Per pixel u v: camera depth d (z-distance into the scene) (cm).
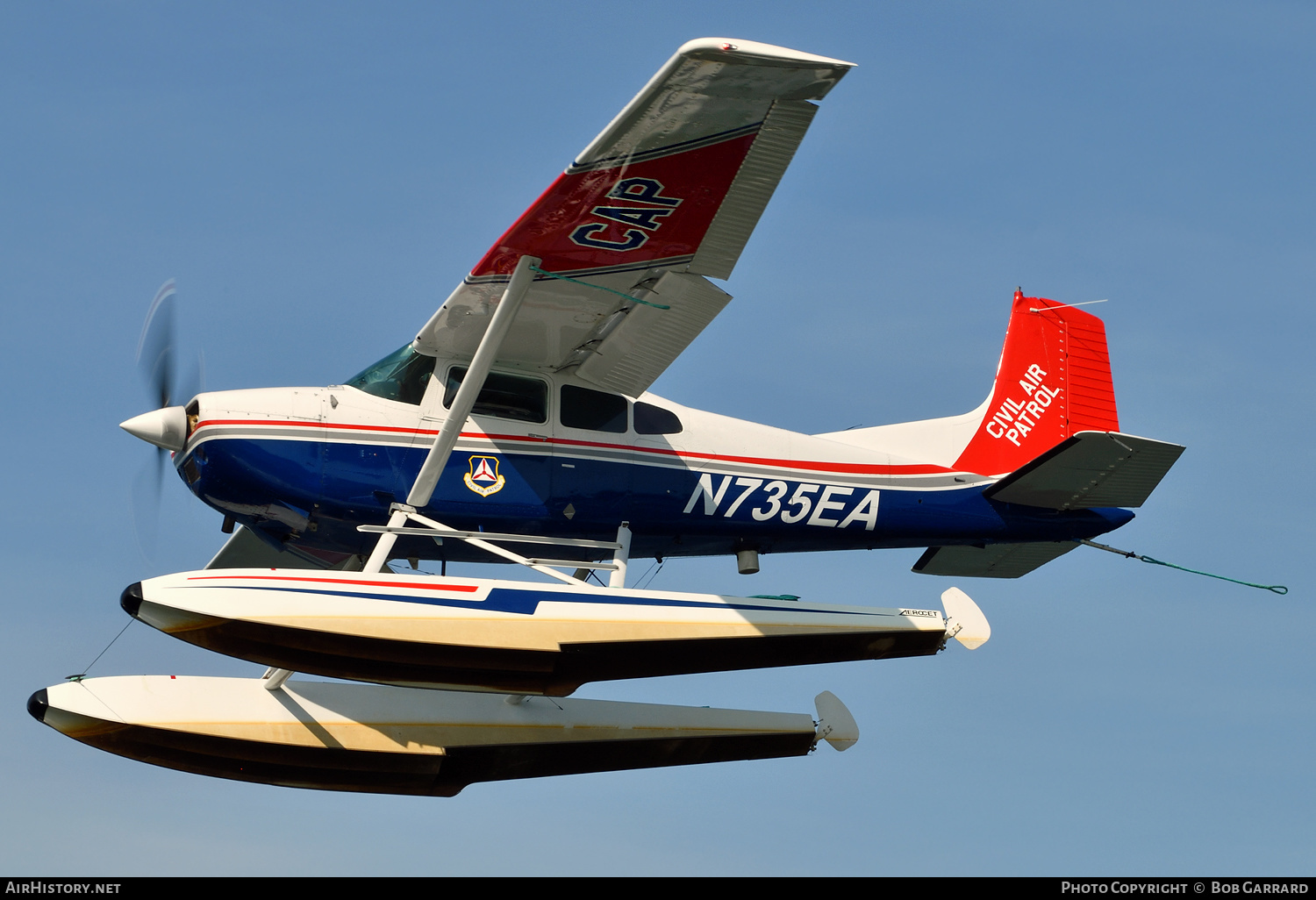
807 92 2281
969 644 2912
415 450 2775
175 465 2794
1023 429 3434
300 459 2705
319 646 2559
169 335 2847
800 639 2828
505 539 2791
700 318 2773
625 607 2747
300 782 3022
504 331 2603
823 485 3119
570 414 2908
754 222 2548
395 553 2817
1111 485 3156
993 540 3288
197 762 2931
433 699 3138
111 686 2886
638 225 2512
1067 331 3575
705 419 3050
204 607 2508
